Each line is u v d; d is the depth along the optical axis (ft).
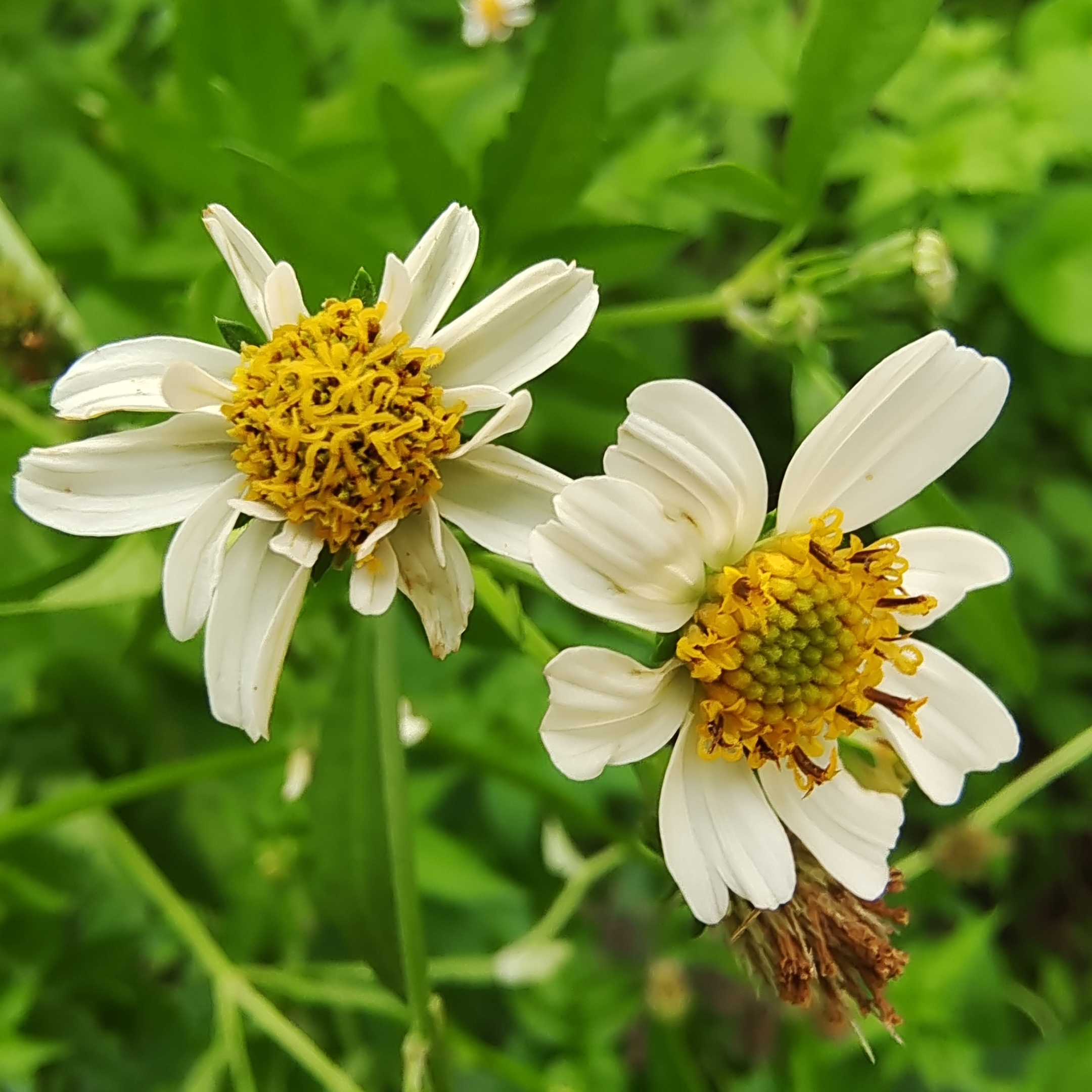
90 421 0.28
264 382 0.22
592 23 0.28
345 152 0.35
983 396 0.23
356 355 0.22
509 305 0.22
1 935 0.37
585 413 0.39
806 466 0.23
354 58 0.44
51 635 0.38
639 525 0.22
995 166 0.40
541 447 0.39
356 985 0.36
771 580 0.22
